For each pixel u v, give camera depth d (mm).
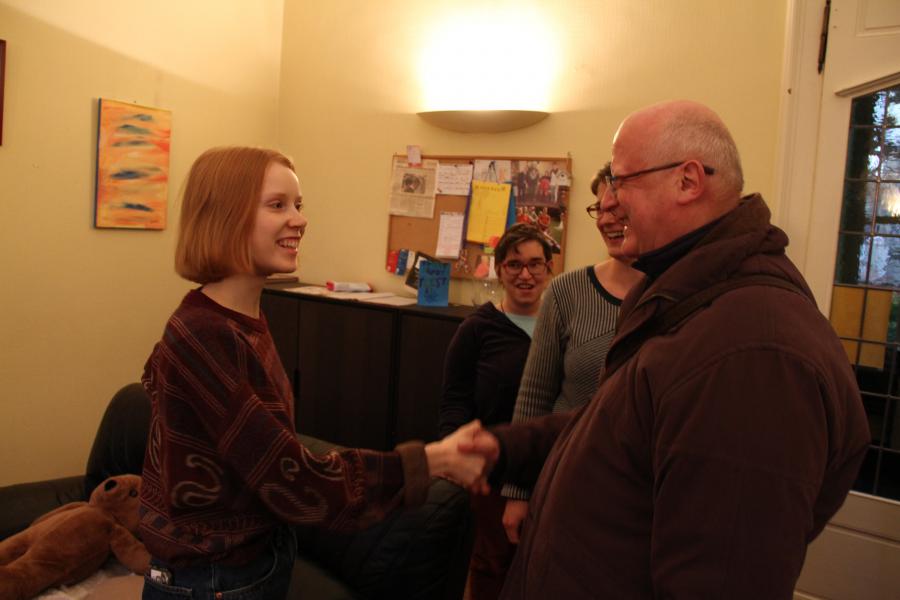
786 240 916
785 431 712
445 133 3141
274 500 935
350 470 996
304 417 3182
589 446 914
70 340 2879
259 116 3615
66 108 2762
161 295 3217
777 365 733
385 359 2887
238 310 1062
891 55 2049
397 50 3271
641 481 847
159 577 1050
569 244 2832
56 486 2256
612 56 2676
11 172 2617
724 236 895
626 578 847
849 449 805
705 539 719
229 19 3383
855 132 2146
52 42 2689
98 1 2828
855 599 2193
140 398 2305
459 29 3064
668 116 938
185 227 1036
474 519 1641
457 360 2018
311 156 3609
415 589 1538
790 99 2236
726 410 736
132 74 2980
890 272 2113
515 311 2000
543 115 2834
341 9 3443
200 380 947
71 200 2820
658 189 935
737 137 2418
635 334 938
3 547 1732
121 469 2240
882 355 2141
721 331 784
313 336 3133
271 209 1035
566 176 2801
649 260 975
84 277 2902
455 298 3145
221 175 1020
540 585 929
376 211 3391
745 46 2391
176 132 3191
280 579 1132
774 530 695
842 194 2164
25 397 2748
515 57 2918
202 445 963
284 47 3674
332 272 3578
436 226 3172
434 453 1115
